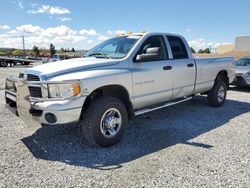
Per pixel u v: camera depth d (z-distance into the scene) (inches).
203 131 204.4
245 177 130.6
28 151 163.5
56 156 156.7
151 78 198.2
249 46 2170.3
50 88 153.7
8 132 198.4
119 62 180.2
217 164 144.9
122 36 216.8
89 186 122.8
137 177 131.0
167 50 219.3
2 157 153.9
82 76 157.6
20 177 131.0
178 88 227.0
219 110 276.1
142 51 196.9
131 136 193.2
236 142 179.5
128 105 188.2
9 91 183.2
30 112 158.6
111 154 159.8
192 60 241.8
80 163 147.3
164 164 145.4
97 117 162.4
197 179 128.6
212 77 271.7
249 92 408.2
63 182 126.4
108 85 169.9
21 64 1556.3
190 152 162.2
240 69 419.8
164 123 226.4
